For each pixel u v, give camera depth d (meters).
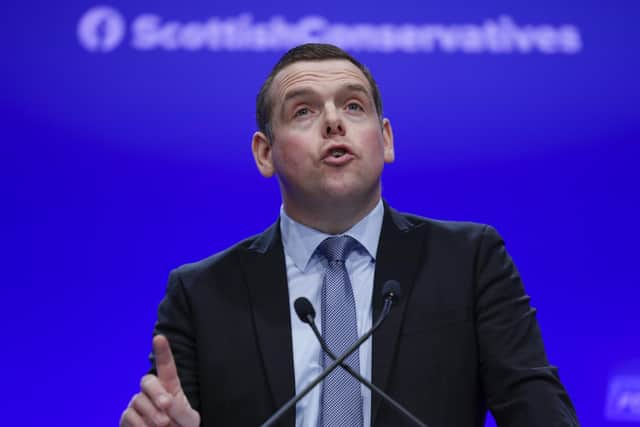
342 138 5.72
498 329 5.50
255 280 5.91
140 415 4.63
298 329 5.69
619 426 10.61
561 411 5.05
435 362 5.44
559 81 11.21
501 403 5.31
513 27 11.30
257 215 11.19
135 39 11.38
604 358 10.73
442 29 11.36
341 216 5.89
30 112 11.22
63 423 10.76
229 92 11.31
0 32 11.31
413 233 6.00
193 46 11.37
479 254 5.83
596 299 10.84
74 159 11.18
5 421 10.71
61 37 11.34
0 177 11.10
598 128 11.09
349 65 6.01
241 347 5.64
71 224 11.08
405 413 4.68
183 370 5.73
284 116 5.91
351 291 5.68
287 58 6.15
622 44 11.22
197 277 6.03
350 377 5.41
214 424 5.56
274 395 5.44
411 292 5.67
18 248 11.00
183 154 11.23
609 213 10.98
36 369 10.83
